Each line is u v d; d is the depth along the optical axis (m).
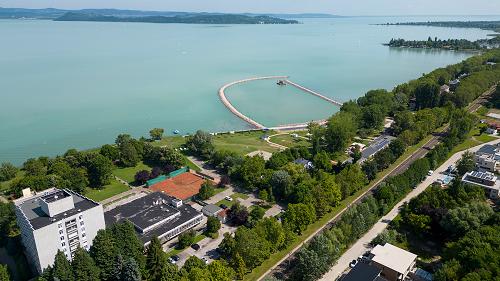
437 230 161.75
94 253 132.75
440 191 177.62
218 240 164.75
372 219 166.00
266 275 141.38
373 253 143.12
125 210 173.25
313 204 175.62
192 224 172.75
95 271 127.81
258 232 148.75
